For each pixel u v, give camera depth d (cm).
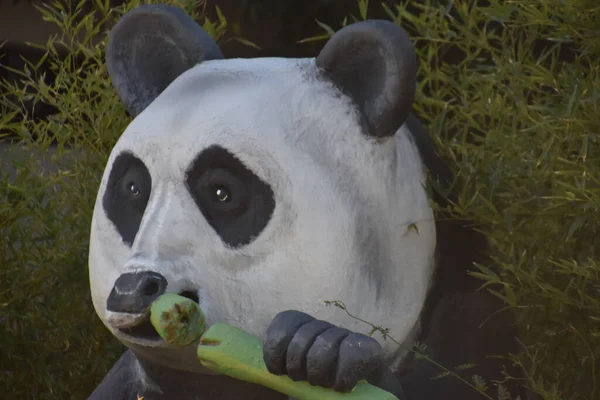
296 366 448
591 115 578
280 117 506
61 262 772
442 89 692
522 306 565
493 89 700
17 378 799
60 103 771
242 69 533
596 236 607
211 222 497
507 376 548
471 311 558
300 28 955
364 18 671
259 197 493
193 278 485
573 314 612
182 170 501
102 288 525
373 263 506
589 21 589
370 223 507
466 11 668
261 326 491
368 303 504
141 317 471
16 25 1016
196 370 512
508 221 571
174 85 540
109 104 747
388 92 502
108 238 526
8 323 808
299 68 532
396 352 526
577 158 579
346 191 502
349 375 443
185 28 562
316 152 503
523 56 646
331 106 516
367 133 514
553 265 613
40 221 793
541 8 642
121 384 568
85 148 776
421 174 546
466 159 609
